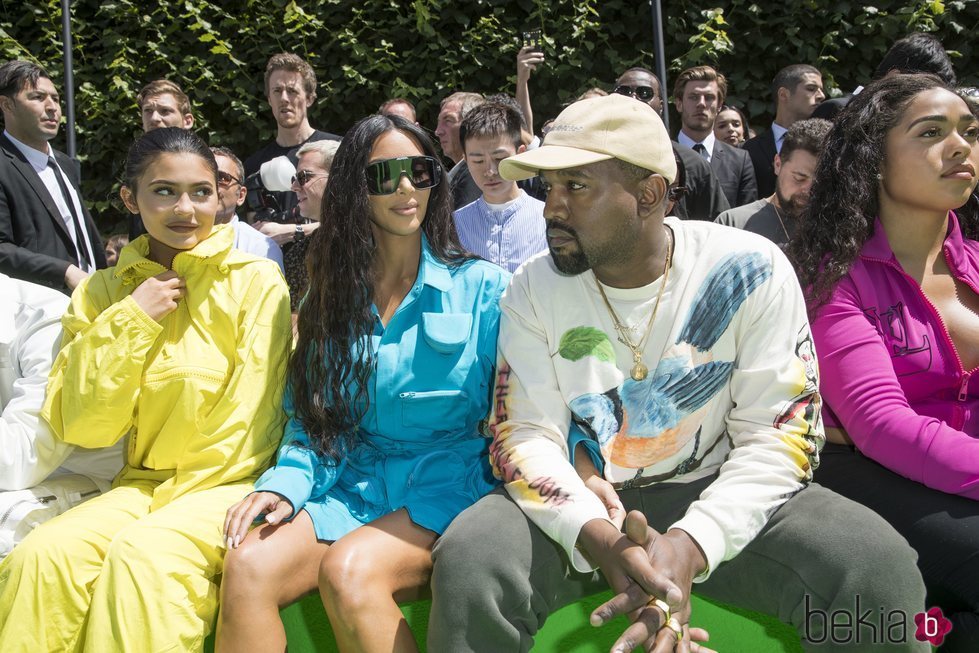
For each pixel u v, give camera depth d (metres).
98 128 7.11
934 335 2.28
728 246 2.05
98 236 5.03
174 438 2.36
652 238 2.03
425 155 2.40
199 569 2.06
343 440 2.29
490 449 2.14
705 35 6.77
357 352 2.30
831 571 1.80
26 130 4.60
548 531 1.89
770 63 6.95
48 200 4.53
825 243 2.37
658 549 1.75
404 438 2.31
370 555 1.98
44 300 2.68
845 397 2.17
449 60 6.85
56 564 2.08
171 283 2.38
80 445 2.38
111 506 2.27
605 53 6.90
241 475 2.30
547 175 2.00
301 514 2.15
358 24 7.09
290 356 2.44
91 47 7.23
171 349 2.41
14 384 2.53
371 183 2.30
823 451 2.37
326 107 7.02
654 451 2.06
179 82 7.08
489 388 2.35
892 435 2.08
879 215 2.37
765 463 1.91
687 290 2.04
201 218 2.45
